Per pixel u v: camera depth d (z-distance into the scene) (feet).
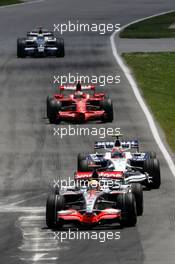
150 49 634.84
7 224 260.21
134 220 253.24
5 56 614.75
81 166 302.66
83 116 406.82
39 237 246.06
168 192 293.84
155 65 568.82
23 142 372.99
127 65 570.46
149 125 402.93
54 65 573.33
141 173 300.20
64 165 333.83
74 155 349.20
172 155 348.18
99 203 264.93
